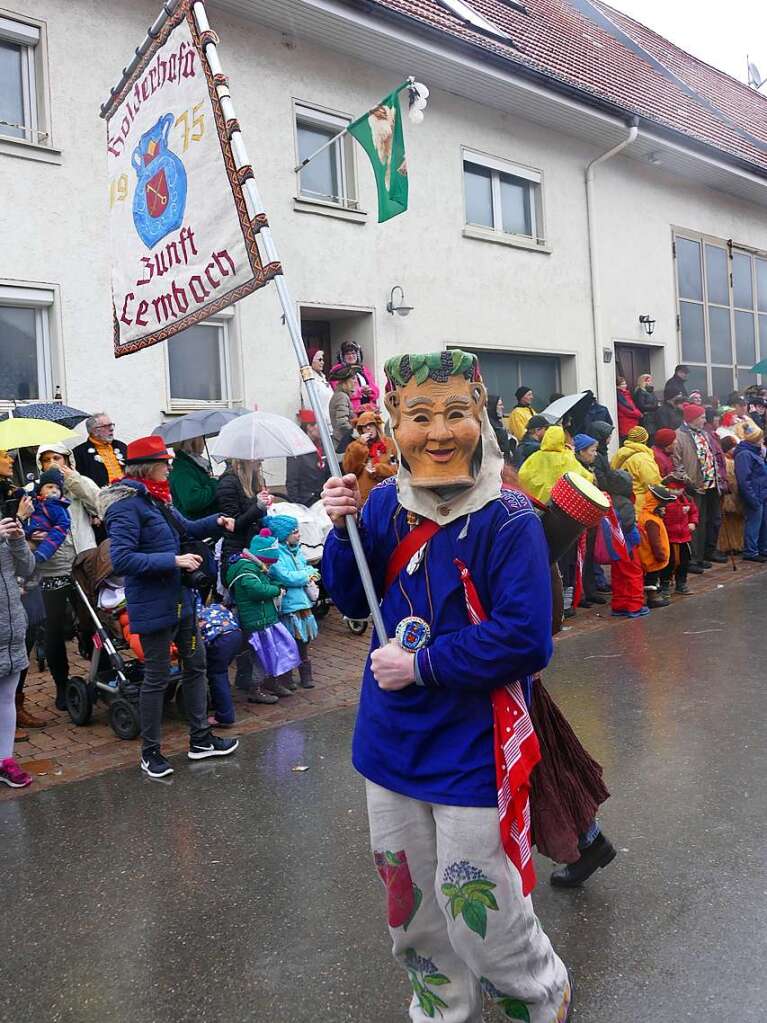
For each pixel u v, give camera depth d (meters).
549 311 13.83
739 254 18.31
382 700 2.30
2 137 8.12
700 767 4.67
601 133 14.16
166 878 3.75
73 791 4.78
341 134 9.60
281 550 6.34
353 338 11.35
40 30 8.41
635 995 2.80
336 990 2.92
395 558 2.32
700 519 10.95
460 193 12.38
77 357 8.65
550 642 2.17
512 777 2.16
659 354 16.31
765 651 7.04
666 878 3.54
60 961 3.17
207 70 2.79
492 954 2.21
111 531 4.76
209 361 9.88
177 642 5.11
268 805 4.46
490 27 14.02
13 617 4.79
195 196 2.88
